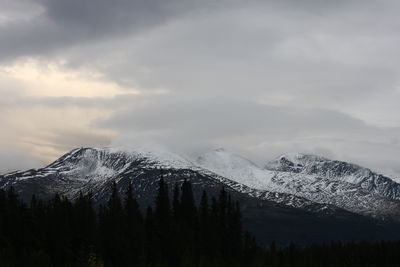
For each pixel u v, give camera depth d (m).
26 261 187.62
